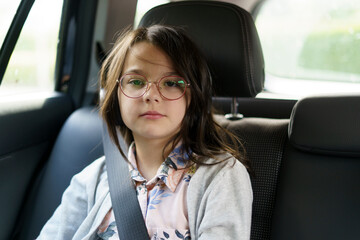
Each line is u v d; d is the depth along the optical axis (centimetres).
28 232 122
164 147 93
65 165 128
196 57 94
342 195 92
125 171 99
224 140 108
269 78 203
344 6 204
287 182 99
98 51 167
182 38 93
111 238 92
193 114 94
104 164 108
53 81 164
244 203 83
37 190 131
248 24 107
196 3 111
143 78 85
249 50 107
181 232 84
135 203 91
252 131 114
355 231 88
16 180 126
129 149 100
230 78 110
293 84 203
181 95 86
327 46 209
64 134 135
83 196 102
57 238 97
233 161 90
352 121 93
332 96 97
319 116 96
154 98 83
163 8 114
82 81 167
